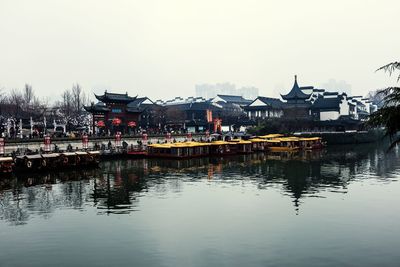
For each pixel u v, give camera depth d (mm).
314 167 91312
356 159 107375
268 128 172875
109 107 133500
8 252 37000
